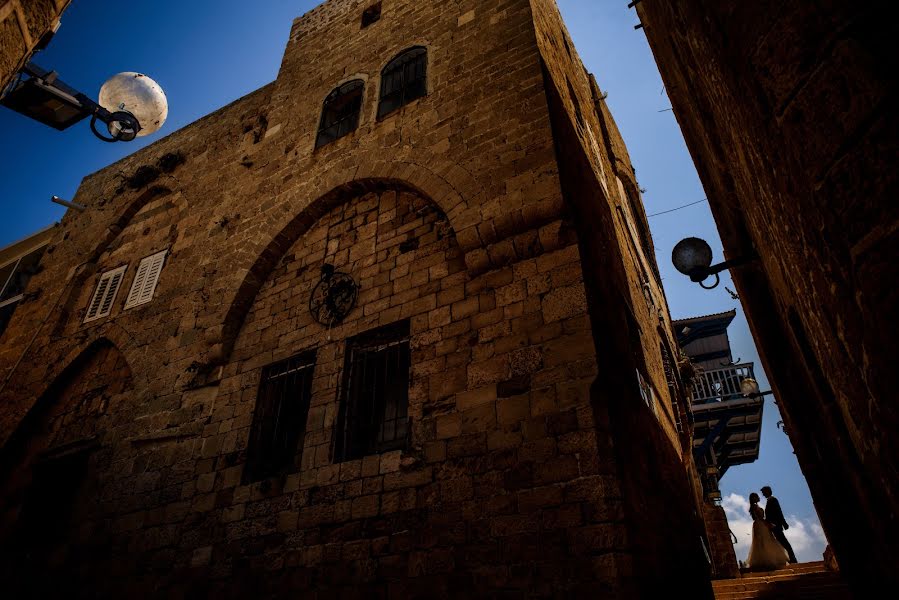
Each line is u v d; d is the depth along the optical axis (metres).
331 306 7.60
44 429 9.94
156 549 6.83
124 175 14.01
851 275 1.77
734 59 2.46
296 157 9.88
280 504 6.23
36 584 7.64
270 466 6.86
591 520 4.41
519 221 6.26
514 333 5.75
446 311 6.44
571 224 6.05
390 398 6.79
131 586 6.71
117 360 10.04
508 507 4.84
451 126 7.88
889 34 1.59
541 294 5.82
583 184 7.80
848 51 1.69
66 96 6.10
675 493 7.21
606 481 4.54
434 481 5.36
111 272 11.95
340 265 8.07
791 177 2.12
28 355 11.27
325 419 6.59
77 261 12.69
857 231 1.69
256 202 9.88
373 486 5.71
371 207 8.42
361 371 7.00
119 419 8.84
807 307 2.65
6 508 9.02
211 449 7.30
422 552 5.04
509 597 4.44
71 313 11.73
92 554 7.40
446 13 9.62
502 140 7.14
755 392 14.01
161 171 13.05
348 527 5.61
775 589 7.45
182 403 8.12
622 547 4.25
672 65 6.00
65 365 10.42
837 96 1.75
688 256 5.57
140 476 7.76
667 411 9.09
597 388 5.11
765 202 2.93
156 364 9.01
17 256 15.82
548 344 5.47
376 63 10.09
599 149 11.52
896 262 1.53
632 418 5.99
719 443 15.39
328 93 10.45
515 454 5.05
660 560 5.25
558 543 4.46
